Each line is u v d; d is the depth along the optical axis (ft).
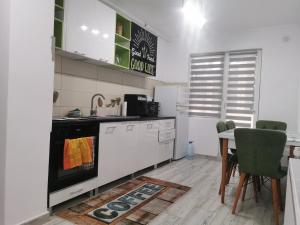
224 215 7.42
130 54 11.86
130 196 8.54
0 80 5.65
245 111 14.58
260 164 7.09
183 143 15.24
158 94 14.98
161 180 10.55
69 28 8.02
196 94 16.14
